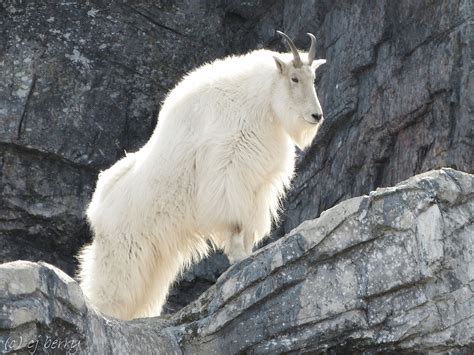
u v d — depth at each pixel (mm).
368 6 23484
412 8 22531
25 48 24453
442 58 21594
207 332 14828
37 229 23953
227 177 16328
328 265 14617
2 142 23719
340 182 23312
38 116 24062
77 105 24422
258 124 16594
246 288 14781
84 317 13023
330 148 23844
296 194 24375
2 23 24594
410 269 14508
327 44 24562
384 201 14695
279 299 14648
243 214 16406
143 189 16812
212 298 15109
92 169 24328
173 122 16891
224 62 17312
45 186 23938
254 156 16484
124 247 16844
